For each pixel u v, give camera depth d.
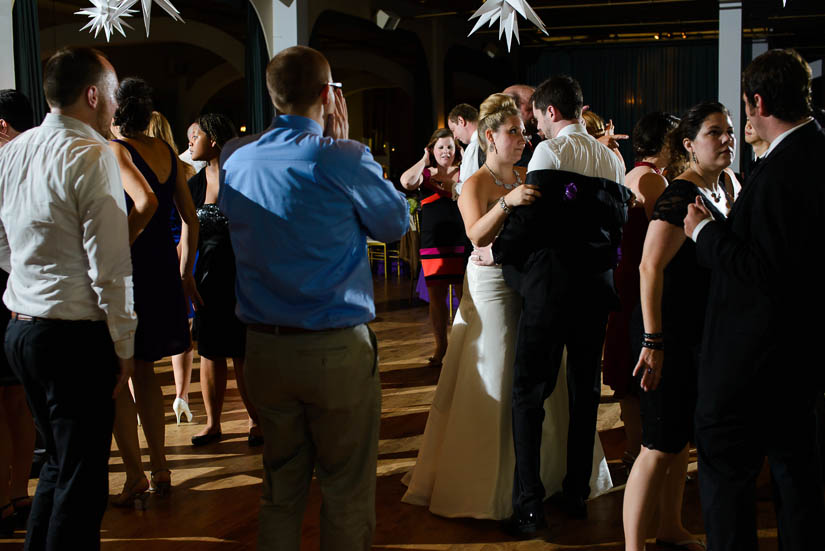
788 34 12.98
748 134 2.17
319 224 1.99
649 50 14.54
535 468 2.81
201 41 12.53
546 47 15.03
